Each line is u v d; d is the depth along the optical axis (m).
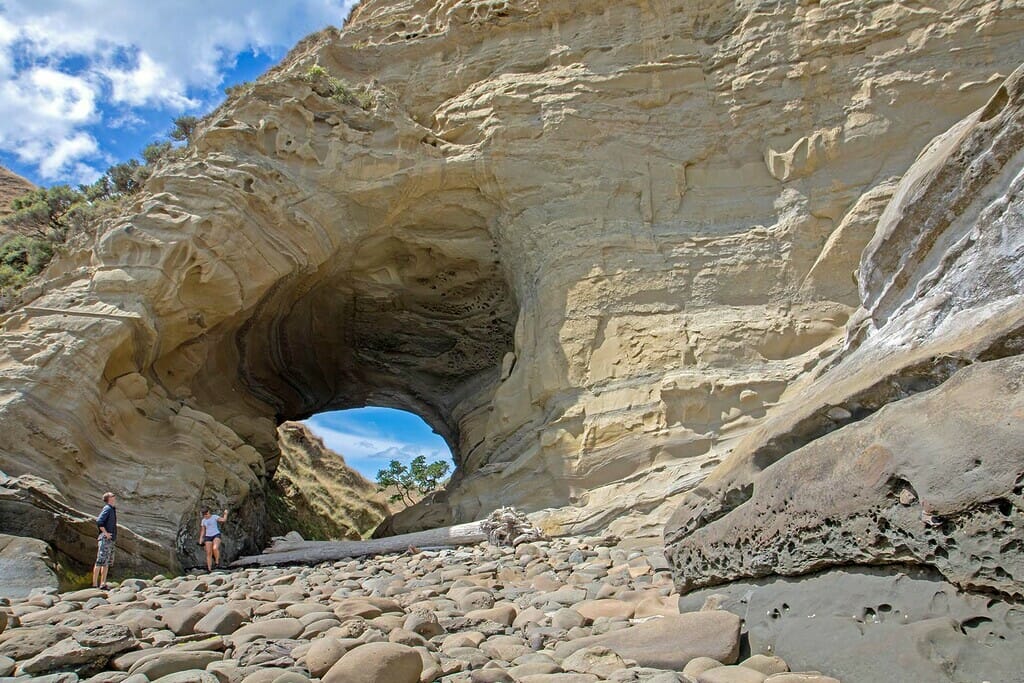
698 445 12.72
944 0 14.30
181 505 13.38
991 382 3.67
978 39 13.90
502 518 12.19
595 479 13.14
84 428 13.05
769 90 15.20
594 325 14.41
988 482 3.37
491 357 21.00
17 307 15.06
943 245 5.54
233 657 4.38
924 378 4.37
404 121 17.28
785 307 13.76
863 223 13.55
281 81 17.53
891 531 3.86
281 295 17.67
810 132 14.69
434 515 16.02
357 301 19.95
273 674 3.69
